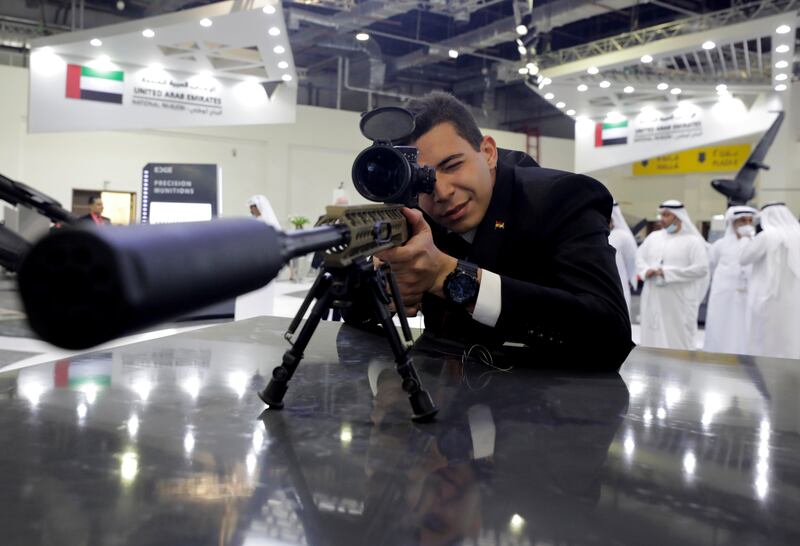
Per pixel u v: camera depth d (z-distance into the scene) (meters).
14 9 11.14
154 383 0.96
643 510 0.53
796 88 11.11
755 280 5.18
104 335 0.25
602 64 8.31
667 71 8.95
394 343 0.79
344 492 0.55
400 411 0.83
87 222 0.30
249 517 0.49
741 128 9.34
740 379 1.11
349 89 14.07
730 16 7.54
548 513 0.52
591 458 0.66
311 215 13.58
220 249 0.33
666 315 5.53
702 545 0.47
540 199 1.24
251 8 6.53
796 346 4.95
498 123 16.16
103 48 7.78
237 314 5.53
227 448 0.66
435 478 0.59
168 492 0.54
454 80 15.03
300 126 13.26
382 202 0.85
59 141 11.11
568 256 1.19
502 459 0.65
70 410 0.80
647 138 10.20
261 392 0.83
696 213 13.64
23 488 0.54
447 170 1.20
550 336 1.10
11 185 0.56
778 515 0.52
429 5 9.15
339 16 9.66
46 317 0.24
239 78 8.87
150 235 0.28
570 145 15.23
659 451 0.69
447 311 1.29
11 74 10.52
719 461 0.66
